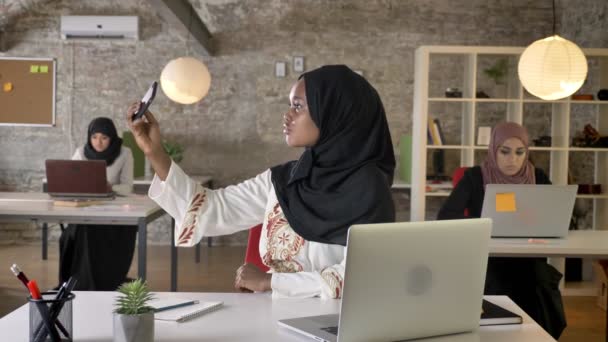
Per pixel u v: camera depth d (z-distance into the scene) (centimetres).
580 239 391
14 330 187
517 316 204
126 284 174
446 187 654
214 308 213
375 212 224
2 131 816
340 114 228
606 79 636
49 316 171
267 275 231
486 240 180
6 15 802
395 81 807
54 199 478
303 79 232
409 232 167
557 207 383
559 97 504
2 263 696
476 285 182
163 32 807
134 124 234
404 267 168
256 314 207
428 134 655
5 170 821
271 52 808
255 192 249
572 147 628
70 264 531
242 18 805
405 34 804
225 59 809
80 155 587
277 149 818
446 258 174
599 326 506
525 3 798
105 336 184
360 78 233
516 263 391
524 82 507
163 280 631
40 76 811
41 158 820
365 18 804
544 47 496
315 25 805
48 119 814
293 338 185
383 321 169
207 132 817
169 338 184
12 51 809
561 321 375
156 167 240
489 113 796
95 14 805
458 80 802
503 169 434
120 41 809
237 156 819
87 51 809
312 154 233
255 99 813
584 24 724
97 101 814
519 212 381
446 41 803
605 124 637
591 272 632
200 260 731
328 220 228
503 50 615
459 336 185
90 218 439
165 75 614
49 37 808
